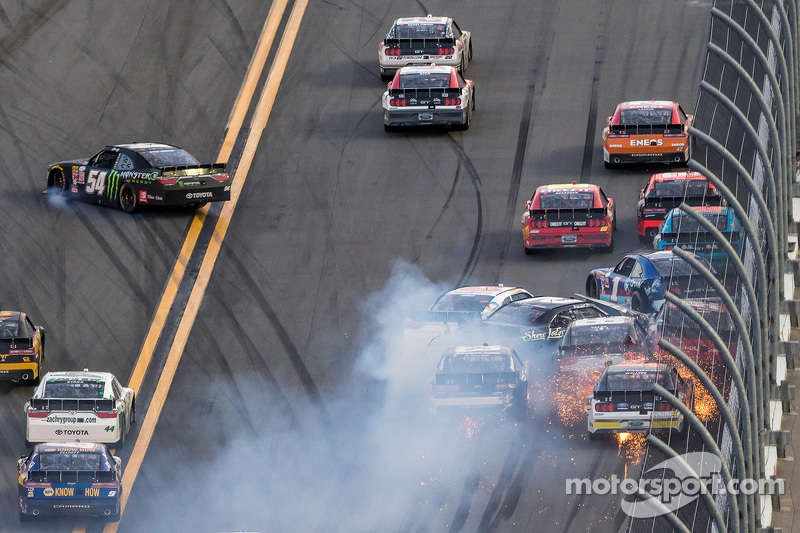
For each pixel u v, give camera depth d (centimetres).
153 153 13362
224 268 12356
